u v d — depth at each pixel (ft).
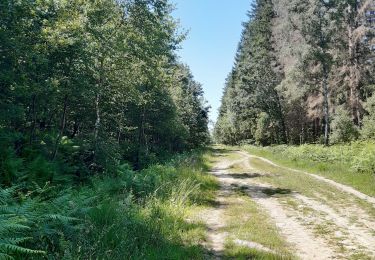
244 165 109.81
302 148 115.96
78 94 53.78
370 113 108.27
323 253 27.61
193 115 198.80
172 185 46.39
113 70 68.23
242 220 37.45
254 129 230.27
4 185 32.63
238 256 25.14
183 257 23.41
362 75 127.13
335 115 134.82
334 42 136.98
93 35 57.21
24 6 39.63
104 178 45.65
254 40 215.31
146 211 30.14
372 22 126.52
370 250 28.48
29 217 18.06
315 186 63.41
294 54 146.41
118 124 93.91
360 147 92.32
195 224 33.01
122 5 69.67
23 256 17.62
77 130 84.64
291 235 32.73
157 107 108.99
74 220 21.27
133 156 98.89
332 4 133.90
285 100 193.77
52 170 41.81
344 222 38.04
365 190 57.47
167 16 78.23
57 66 48.91
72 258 17.30
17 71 41.29
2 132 42.83
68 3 51.01
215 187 62.03
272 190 59.93
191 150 180.14
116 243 22.11
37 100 48.98
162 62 78.95
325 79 139.13
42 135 55.31
